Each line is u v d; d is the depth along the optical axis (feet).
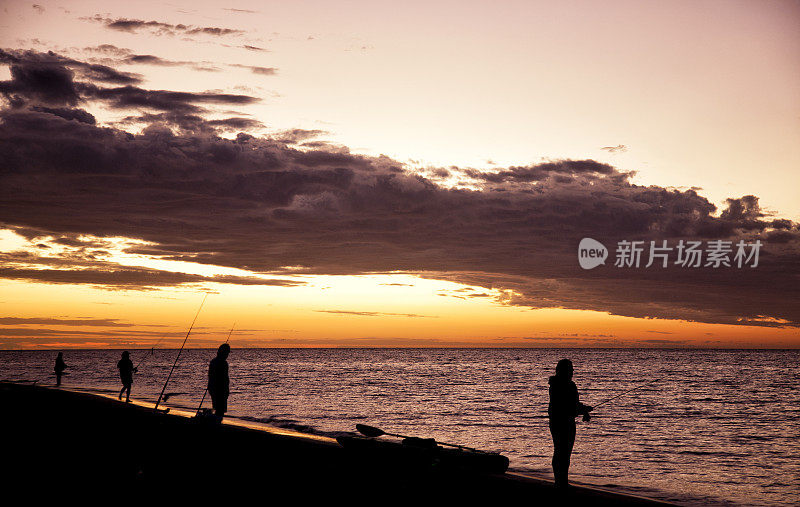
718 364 360.89
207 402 84.48
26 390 81.10
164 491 27.81
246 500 27.02
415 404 105.50
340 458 37.93
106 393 91.91
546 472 44.06
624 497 30.01
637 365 346.95
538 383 176.55
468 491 30.22
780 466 52.06
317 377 200.23
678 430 77.61
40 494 26.71
